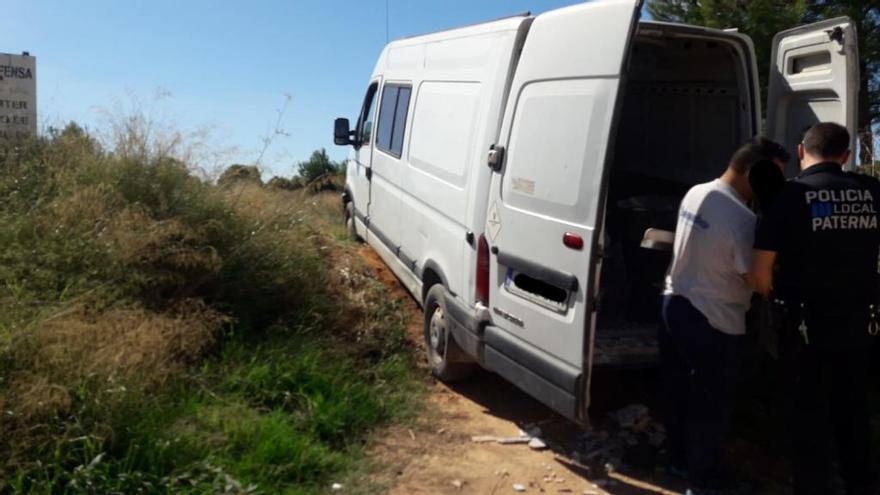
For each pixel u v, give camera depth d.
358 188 9.16
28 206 6.14
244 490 4.11
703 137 5.94
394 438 5.20
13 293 5.19
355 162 9.41
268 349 5.62
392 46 8.46
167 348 5.07
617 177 6.38
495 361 5.12
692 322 4.44
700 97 5.94
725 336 4.43
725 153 5.73
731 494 4.54
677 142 6.20
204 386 5.06
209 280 5.98
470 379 6.17
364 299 7.05
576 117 4.51
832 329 4.13
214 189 6.68
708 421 4.51
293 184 8.74
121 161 6.38
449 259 5.80
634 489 4.66
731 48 5.38
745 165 4.42
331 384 5.46
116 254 5.62
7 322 4.71
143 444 4.25
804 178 4.21
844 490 4.66
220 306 5.89
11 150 6.82
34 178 6.47
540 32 5.01
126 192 6.25
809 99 5.44
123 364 4.58
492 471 4.84
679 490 4.67
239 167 7.18
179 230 5.95
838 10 12.67
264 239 6.51
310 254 6.92
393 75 8.09
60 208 5.89
